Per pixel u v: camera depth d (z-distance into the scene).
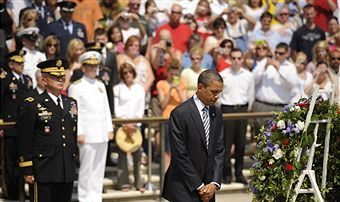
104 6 48.44
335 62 45.44
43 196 30.66
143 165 43.72
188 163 26.17
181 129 26.36
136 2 47.25
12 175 37.78
